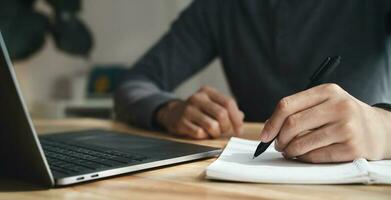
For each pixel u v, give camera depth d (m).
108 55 2.92
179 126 0.85
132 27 2.82
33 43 2.73
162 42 1.31
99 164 0.53
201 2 1.32
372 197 0.43
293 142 0.54
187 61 1.29
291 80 1.16
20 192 0.45
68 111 2.43
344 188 0.46
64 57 2.97
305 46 1.15
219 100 0.85
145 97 1.00
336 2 1.14
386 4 1.10
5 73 0.40
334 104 0.55
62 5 2.78
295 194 0.44
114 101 1.14
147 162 0.55
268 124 0.56
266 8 1.21
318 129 0.54
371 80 1.07
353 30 1.12
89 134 0.80
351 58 1.10
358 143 0.53
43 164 0.44
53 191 0.45
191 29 1.31
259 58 1.21
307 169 0.50
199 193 0.44
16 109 0.41
